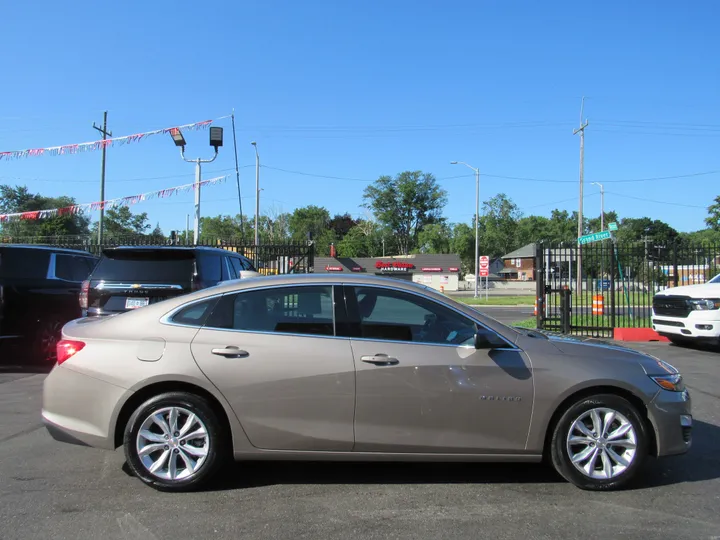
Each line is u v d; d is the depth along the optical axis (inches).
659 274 557.0
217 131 657.0
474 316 163.9
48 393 161.5
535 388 155.6
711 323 404.8
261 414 153.3
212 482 164.4
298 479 167.6
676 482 167.6
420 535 132.7
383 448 154.6
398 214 3612.2
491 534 133.4
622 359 164.1
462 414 154.6
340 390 153.0
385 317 161.9
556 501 152.9
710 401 273.1
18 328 328.5
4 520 139.4
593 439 158.6
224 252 345.1
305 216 3843.5
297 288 163.6
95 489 159.2
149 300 293.0
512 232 3297.2
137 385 154.0
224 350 154.7
